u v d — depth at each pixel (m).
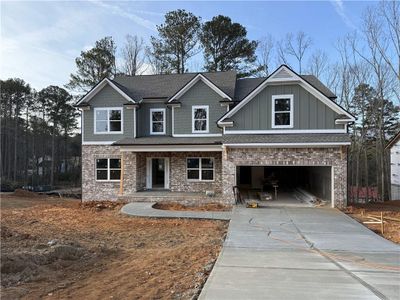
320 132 17.64
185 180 21.41
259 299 5.38
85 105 22.23
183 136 21.50
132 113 21.94
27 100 56.09
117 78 25.47
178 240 11.15
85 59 37.59
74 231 12.68
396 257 8.18
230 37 36.22
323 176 19.39
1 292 6.23
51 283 6.78
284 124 17.97
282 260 7.86
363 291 5.73
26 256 8.06
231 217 14.37
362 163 39.09
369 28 37.50
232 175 17.66
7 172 52.16
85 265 8.09
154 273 7.29
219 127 19.89
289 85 17.94
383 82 30.94
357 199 32.72
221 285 6.07
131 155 21.41
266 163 17.33
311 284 6.11
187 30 36.94
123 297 5.88
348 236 10.76
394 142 33.19
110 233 12.36
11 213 17.34
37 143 57.22
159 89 23.30
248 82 23.61
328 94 20.94
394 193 33.59
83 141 22.47
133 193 20.50
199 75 21.23
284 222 13.16
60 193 36.91
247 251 8.80
